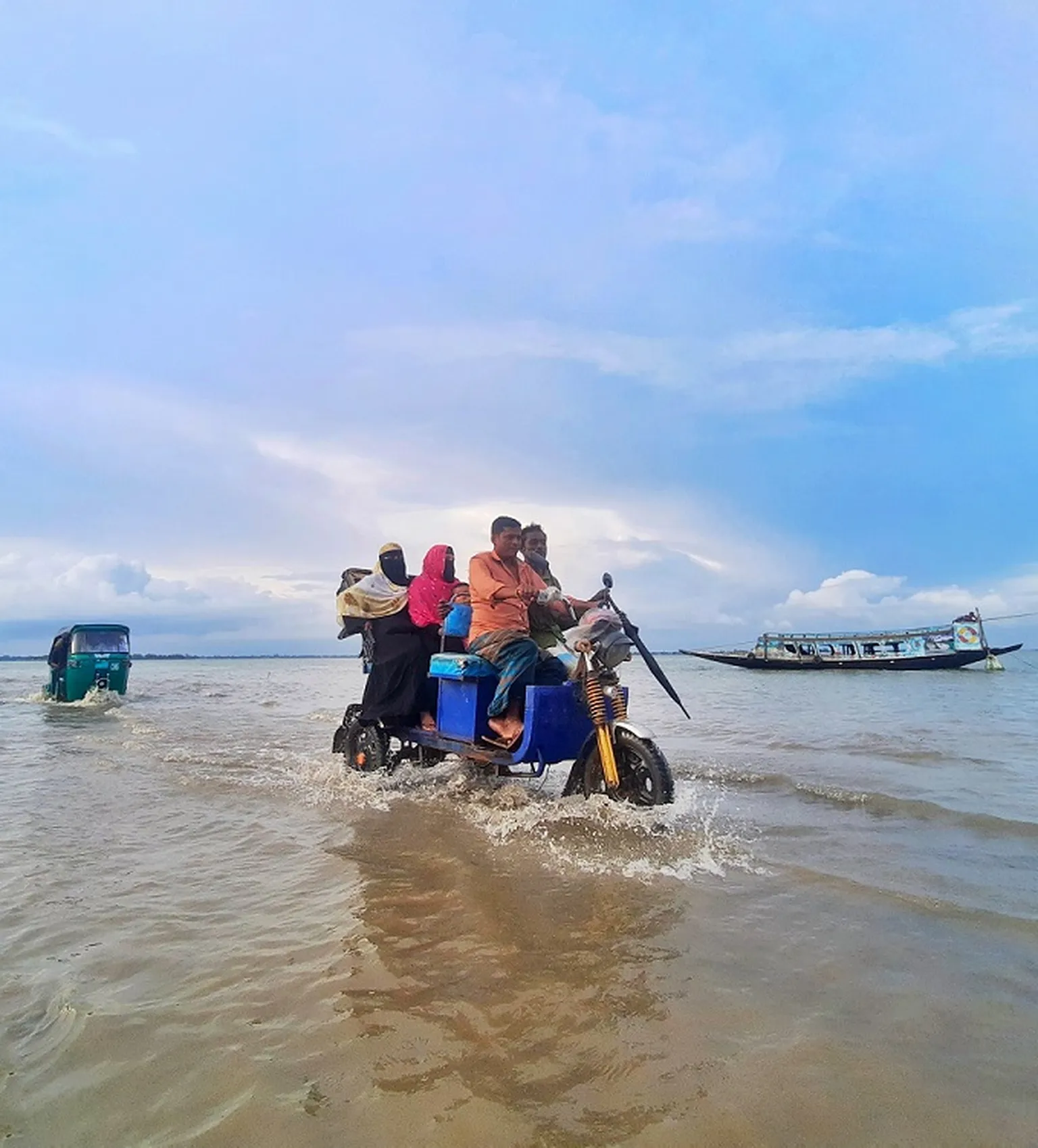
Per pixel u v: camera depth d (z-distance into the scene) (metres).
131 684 29.00
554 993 2.87
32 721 13.82
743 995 2.83
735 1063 2.38
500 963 3.14
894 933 3.40
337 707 16.97
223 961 3.25
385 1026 2.65
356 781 7.17
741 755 8.66
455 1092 2.26
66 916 3.83
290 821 5.83
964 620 36.66
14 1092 2.35
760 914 3.65
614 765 5.48
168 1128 2.15
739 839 4.99
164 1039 2.62
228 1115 2.19
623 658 5.68
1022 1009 2.71
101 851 5.05
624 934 3.43
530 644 6.21
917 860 4.53
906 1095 2.21
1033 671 37.97
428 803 6.29
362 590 7.37
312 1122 2.15
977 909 3.67
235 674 47.62
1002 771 7.46
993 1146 1.99
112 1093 2.32
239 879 4.40
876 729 11.25
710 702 17.78
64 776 7.92
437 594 7.23
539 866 4.45
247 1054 2.51
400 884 4.21
